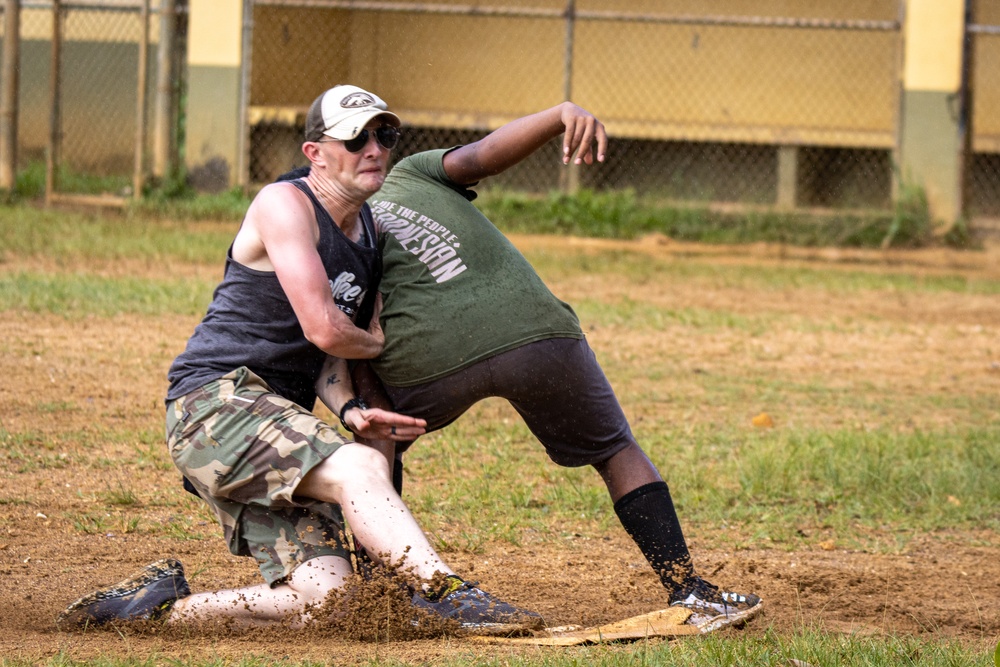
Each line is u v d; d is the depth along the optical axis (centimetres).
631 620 1094
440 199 1117
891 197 4734
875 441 1939
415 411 1097
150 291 3056
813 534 1546
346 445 1009
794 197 4838
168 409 1052
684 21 4509
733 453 1903
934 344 3061
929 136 4603
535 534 1500
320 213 1038
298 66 5097
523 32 5200
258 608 1031
